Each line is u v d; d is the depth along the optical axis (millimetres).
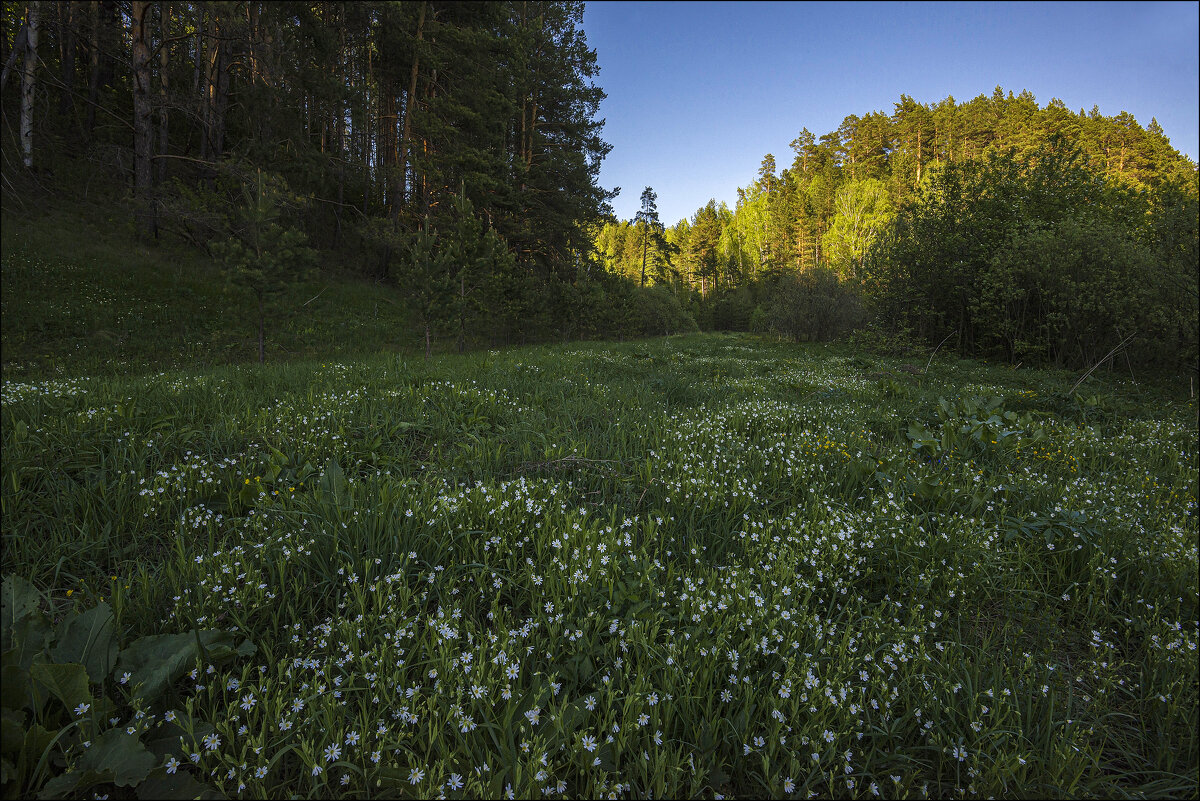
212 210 18797
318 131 31078
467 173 25438
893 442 6195
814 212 69125
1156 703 2432
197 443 4922
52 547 3115
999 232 17891
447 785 1788
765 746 2049
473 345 23031
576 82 34375
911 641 2629
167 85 22703
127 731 1819
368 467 4660
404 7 26094
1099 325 14172
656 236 69250
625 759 1984
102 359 12773
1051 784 1970
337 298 23000
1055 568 3436
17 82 22266
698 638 2447
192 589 2650
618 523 3691
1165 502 4676
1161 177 21016
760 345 27734
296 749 1855
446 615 2527
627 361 14156
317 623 2625
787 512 3967
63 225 17922
